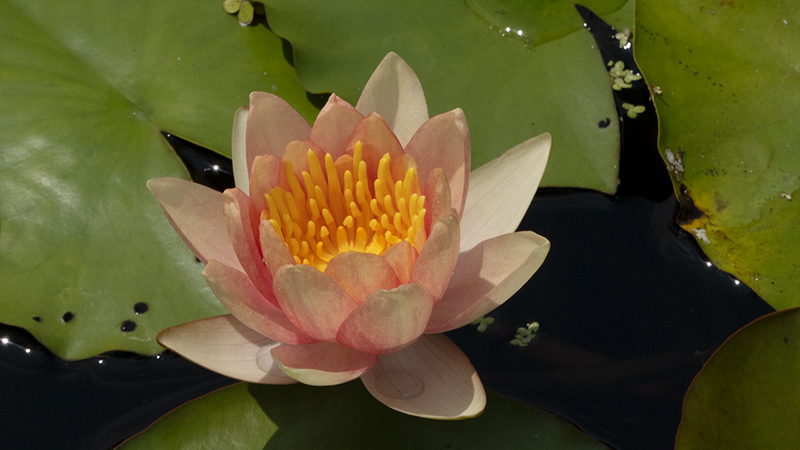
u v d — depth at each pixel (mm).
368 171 756
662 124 780
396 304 723
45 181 779
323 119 747
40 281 770
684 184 779
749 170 773
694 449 741
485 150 788
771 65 775
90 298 769
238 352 747
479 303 734
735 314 771
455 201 750
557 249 785
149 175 783
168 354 769
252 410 750
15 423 757
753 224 771
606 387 762
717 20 782
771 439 736
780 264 765
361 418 750
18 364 768
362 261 728
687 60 783
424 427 748
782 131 772
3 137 783
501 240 745
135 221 777
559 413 757
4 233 774
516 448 746
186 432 748
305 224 757
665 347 768
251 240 739
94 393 763
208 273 727
